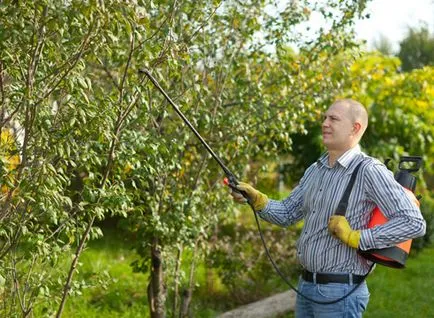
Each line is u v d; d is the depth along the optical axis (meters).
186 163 5.57
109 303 6.91
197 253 6.26
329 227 3.56
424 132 10.92
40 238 3.61
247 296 7.45
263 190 10.31
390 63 10.46
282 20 5.74
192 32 5.02
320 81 6.02
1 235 3.64
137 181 5.04
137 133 4.10
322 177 3.76
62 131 3.54
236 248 7.39
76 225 3.98
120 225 5.43
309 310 3.81
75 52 3.57
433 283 8.20
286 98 5.83
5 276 3.82
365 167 3.62
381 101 10.37
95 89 4.72
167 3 4.52
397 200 3.52
